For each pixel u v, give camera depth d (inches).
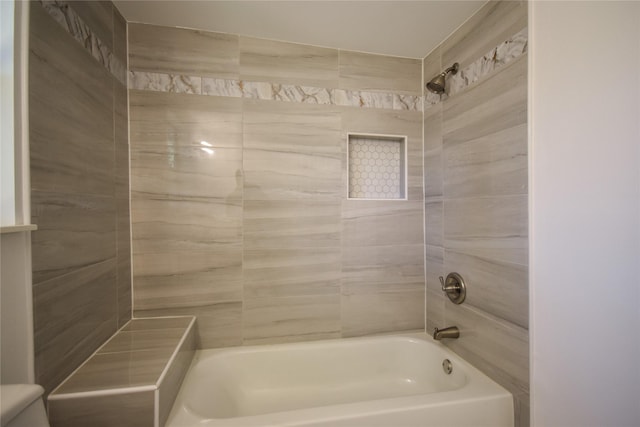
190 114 54.0
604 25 33.0
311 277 59.6
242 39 56.1
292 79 58.4
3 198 26.7
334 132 60.3
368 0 46.7
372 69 62.5
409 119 64.4
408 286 64.6
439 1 46.6
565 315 36.9
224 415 48.3
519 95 40.6
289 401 54.7
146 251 52.8
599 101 33.5
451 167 55.7
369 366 60.0
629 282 32.7
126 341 44.2
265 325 57.7
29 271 28.2
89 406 31.3
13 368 27.3
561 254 36.9
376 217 62.7
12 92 26.8
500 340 44.6
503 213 43.8
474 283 50.2
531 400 39.3
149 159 52.5
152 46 52.6
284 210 58.1
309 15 50.4
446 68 57.1
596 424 35.2
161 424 34.0
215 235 55.3
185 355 46.3
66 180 34.4
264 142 57.1
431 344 58.8
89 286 39.3
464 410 40.6
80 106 37.5
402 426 38.6
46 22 31.4
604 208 33.7
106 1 44.8
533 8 38.2
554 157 37.1
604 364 34.6
